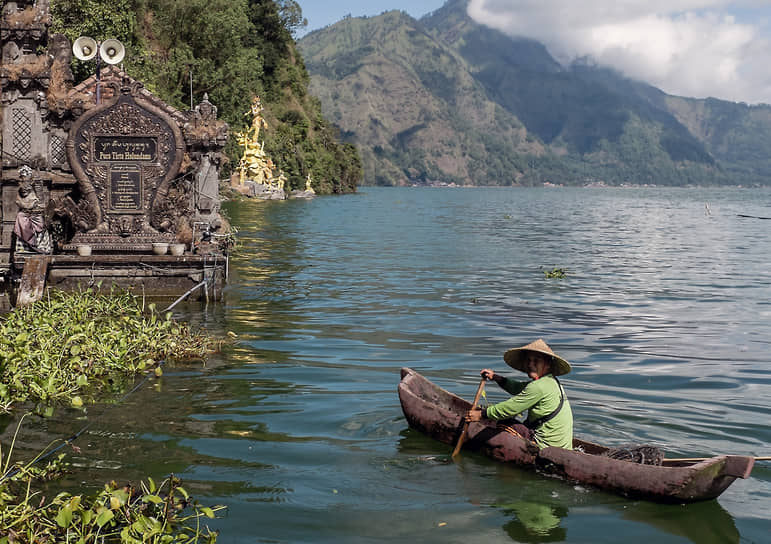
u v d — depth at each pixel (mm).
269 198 79875
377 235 38969
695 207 102312
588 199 147000
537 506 6473
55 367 9625
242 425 8328
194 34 60812
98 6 36281
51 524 5527
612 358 12203
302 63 133000
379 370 10977
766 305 18141
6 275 16531
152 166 18156
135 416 8578
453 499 6562
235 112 71125
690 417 8938
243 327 14031
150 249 18016
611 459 6797
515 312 16422
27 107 17016
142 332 11750
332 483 6801
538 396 7477
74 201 18391
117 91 18219
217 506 6223
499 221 56938
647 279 22844
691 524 6191
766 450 7832
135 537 5461
